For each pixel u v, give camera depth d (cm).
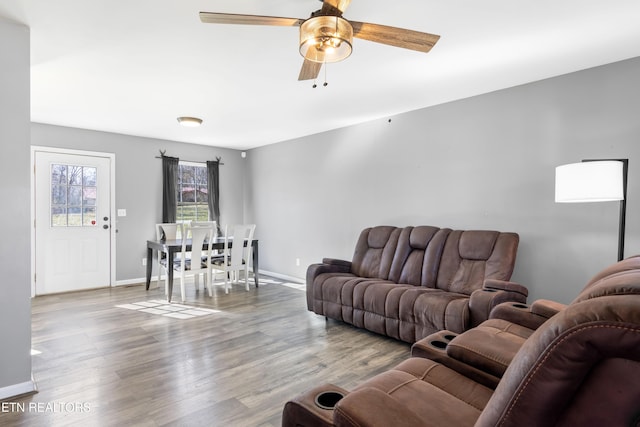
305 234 566
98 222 528
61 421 198
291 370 262
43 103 392
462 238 344
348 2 173
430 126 407
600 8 211
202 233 475
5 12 213
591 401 65
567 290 309
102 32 238
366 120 469
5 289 222
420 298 298
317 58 196
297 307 429
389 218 448
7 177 223
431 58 281
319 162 540
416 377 154
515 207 341
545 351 66
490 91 357
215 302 451
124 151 550
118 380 245
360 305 338
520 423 70
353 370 262
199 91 355
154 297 474
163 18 222
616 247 285
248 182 685
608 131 290
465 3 207
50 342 312
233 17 171
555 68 301
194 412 207
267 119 463
